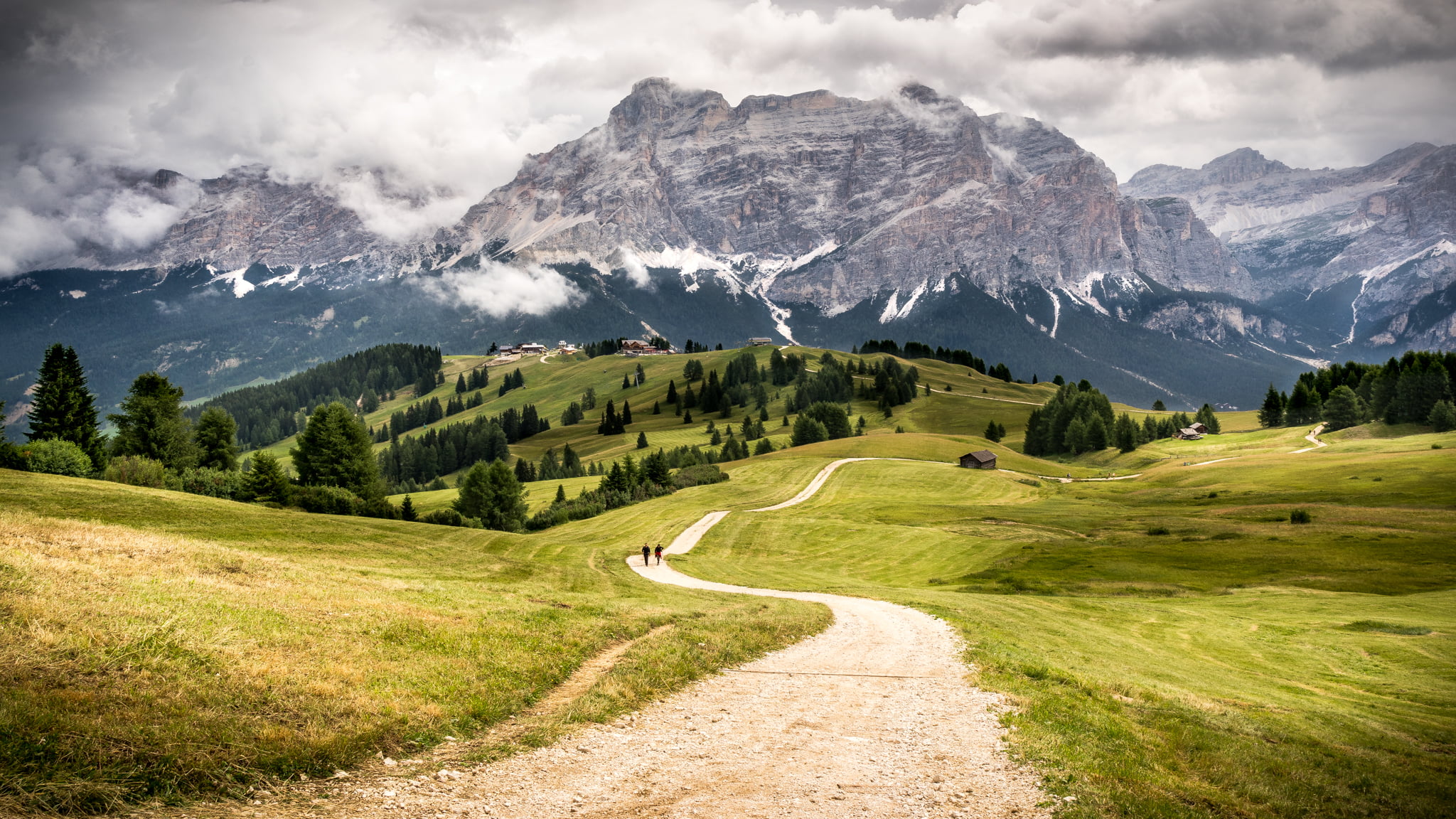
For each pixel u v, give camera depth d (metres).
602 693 21.25
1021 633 41.66
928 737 20.28
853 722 21.42
